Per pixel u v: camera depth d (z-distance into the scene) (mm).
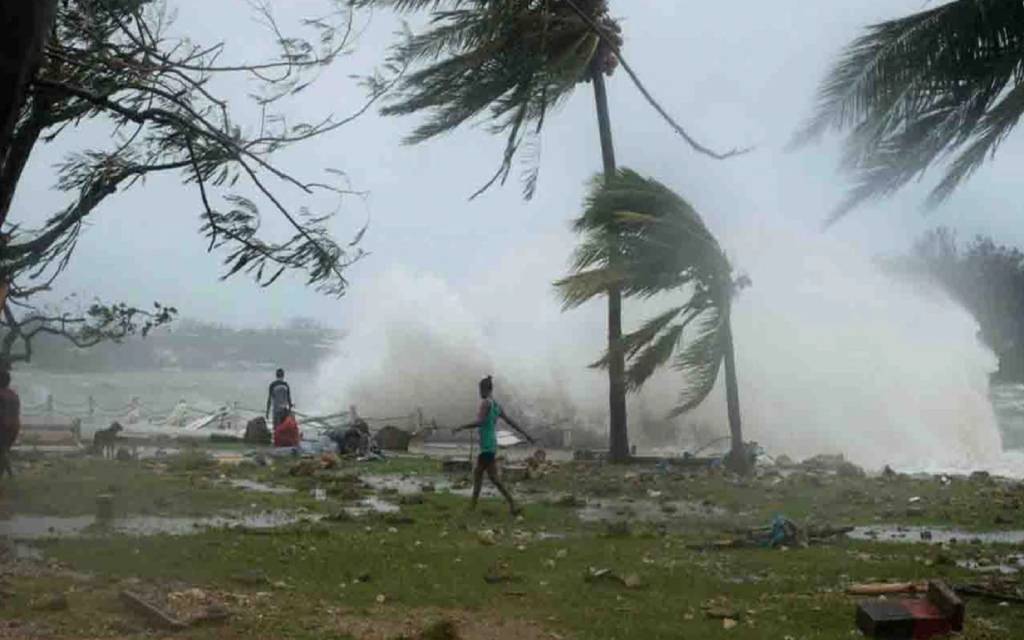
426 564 10141
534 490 17594
